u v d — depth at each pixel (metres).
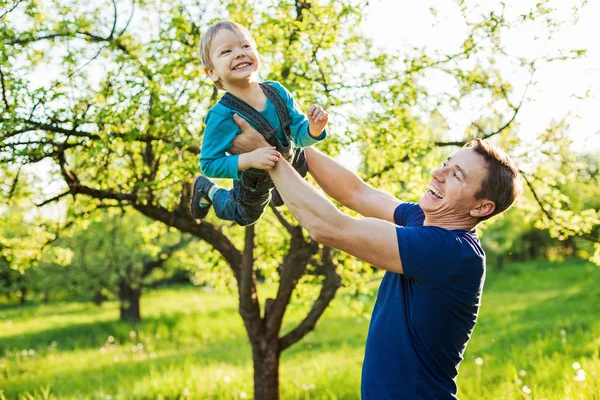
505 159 2.57
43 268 19.33
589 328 10.95
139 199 5.64
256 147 2.53
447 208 2.58
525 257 31.39
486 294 21.25
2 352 15.72
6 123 4.82
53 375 11.94
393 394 2.47
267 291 22.05
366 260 2.43
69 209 6.11
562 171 5.68
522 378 7.38
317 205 2.39
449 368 2.55
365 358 2.62
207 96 5.36
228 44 2.52
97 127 5.36
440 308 2.45
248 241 6.21
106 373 11.72
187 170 5.12
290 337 6.52
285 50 5.18
